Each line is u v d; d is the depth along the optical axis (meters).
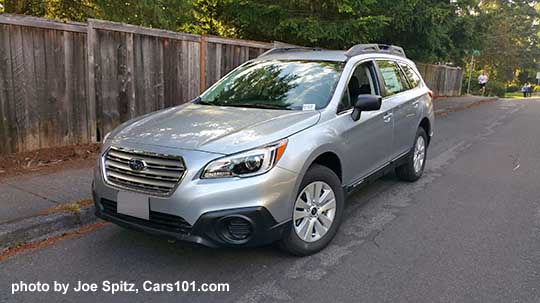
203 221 3.25
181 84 7.73
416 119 6.01
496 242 4.27
